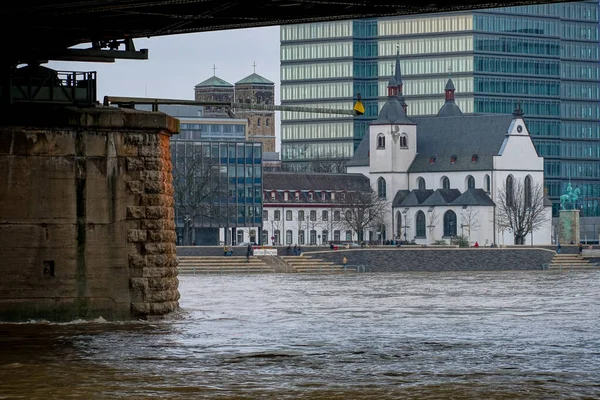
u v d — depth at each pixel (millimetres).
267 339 87562
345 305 127500
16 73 91250
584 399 63469
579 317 109812
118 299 91250
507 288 169250
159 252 91375
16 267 90062
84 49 90375
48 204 90250
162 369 72312
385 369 72750
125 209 90875
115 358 76062
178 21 83938
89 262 90688
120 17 82375
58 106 91062
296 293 154375
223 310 117312
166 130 91812
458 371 72188
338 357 77875
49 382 67812
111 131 90812
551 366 74250
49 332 86500
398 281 196875
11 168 90000
